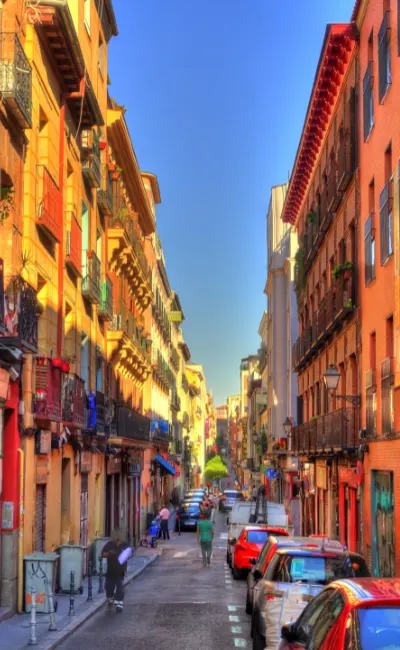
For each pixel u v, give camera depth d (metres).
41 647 13.02
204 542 31.12
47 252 20.17
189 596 20.97
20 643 13.39
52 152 20.81
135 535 42.47
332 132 31.94
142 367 42.12
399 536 19.67
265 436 67.94
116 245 32.25
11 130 16.88
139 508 44.31
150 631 15.22
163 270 62.19
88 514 26.47
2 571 16.50
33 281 18.48
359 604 6.43
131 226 35.66
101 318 30.08
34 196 18.77
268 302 65.44
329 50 28.22
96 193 28.08
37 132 19.11
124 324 34.81
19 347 15.59
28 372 17.92
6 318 15.23
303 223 42.03
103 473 29.97
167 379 64.44
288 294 56.78
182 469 93.88
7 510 16.70
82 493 25.66
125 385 38.25
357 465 25.14
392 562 20.53
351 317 27.09
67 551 20.14
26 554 17.30
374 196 23.34
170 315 78.12
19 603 16.80
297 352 41.78
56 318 21.27
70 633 14.77
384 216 21.41
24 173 18.22
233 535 31.02
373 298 23.27
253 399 94.19
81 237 24.48
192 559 34.47
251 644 13.73
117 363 34.97
